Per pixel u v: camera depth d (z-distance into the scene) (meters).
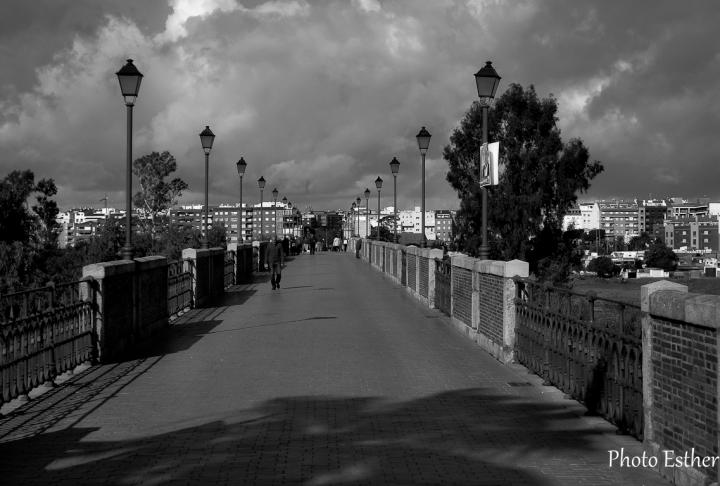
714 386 5.12
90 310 11.39
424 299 21.45
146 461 6.31
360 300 22.55
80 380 10.16
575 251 53.22
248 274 35.72
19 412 8.26
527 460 6.39
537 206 50.88
